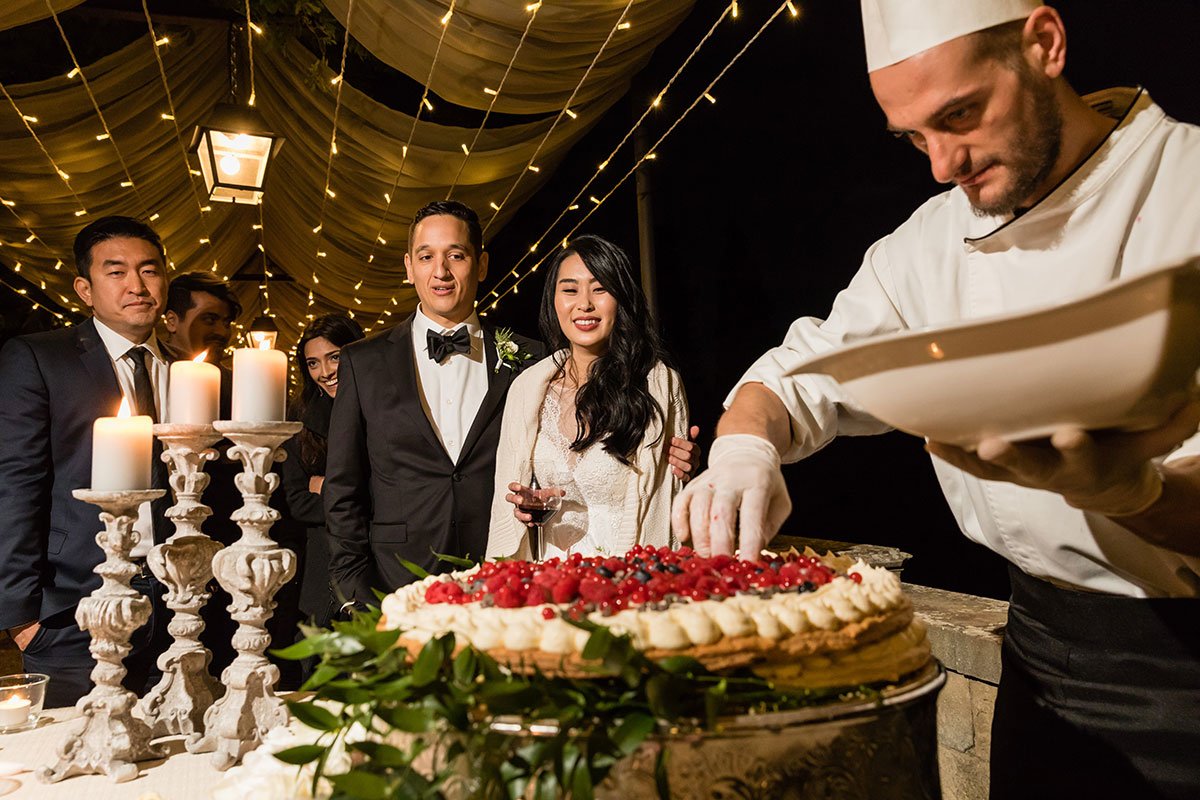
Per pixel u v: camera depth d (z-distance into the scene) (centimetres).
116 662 167
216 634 291
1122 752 135
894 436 459
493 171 622
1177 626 130
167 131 668
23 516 256
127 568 169
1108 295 73
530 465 272
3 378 271
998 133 120
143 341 314
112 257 300
